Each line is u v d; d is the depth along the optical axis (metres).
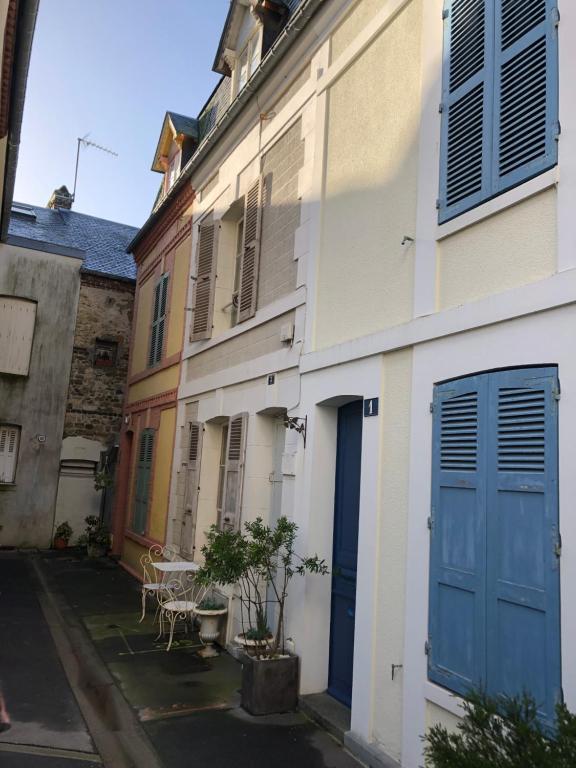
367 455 4.61
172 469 9.28
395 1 4.86
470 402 3.65
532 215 3.40
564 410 3.05
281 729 4.64
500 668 3.21
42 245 14.63
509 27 3.71
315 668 5.16
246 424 6.76
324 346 5.42
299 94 6.42
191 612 7.24
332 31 5.85
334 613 5.22
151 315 11.58
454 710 3.43
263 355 6.62
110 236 18.27
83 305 15.00
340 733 4.44
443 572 3.67
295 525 5.16
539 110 3.43
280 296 6.40
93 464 14.73
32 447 14.06
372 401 4.61
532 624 3.07
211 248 8.56
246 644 5.36
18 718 4.75
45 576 10.80
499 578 3.28
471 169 3.87
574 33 3.25
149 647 6.69
